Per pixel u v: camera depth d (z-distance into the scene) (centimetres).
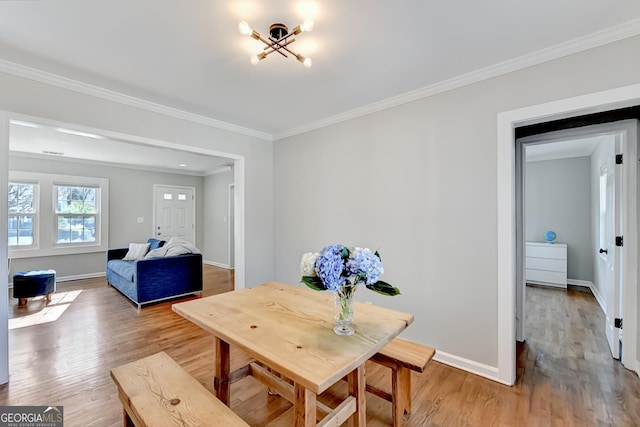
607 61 176
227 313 162
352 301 139
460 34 180
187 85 251
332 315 159
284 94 269
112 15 162
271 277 399
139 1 151
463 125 232
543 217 536
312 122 345
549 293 459
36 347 265
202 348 265
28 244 500
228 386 177
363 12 161
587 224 498
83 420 171
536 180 543
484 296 221
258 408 185
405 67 221
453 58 208
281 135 389
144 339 284
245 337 132
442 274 243
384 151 282
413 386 208
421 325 254
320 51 200
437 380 215
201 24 171
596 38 178
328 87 254
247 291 205
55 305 392
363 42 189
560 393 200
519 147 288
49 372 223
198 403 127
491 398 194
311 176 353
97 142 425
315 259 138
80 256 550
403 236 267
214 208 711
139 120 282
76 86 243
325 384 98
